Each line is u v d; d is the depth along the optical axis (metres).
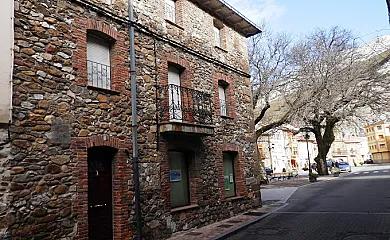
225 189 11.77
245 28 14.28
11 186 5.62
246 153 13.04
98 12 7.76
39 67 6.35
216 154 11.12
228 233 8.80
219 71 12.23
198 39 11.35
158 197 8.55
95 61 7.76
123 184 7.66
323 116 28.36
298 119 26.39
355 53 25.67
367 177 26.06
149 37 9.22
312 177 26.16
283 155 61.12
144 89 8.73
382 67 24.97
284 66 25.28
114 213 7.48
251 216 11.27
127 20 8.49
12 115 5.80
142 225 7.95
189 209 9.52
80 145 6.82
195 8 11.51
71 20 7.11
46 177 6.14
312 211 11.68
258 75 24.62
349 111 26.84
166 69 9.62
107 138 7.43
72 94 6.86
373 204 12.15
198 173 10.12
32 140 6.04
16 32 6.07
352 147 87.12
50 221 6.07
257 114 27.39
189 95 10.19
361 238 7.50
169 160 9.57
